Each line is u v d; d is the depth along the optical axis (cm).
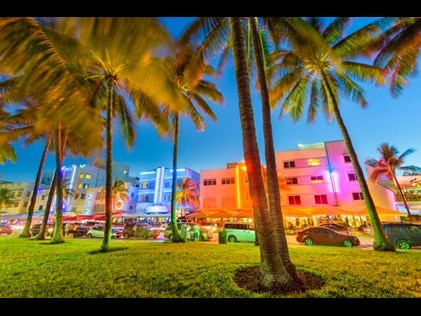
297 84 1520
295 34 849
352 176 2895
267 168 717
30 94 575
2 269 704
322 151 3109
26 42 436
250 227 1789
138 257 854
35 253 996
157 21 306
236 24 650
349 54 1299
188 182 4416
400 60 1159
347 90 1452
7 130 1523
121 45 295
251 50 1130
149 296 475
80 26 295
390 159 2975
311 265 694
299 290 488
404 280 543
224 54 1133
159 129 1161
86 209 5031
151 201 4725
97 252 1000
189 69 911
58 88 498
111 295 485
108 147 1143
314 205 2916
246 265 687
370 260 768
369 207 1115
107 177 1117
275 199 673
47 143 2130
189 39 790
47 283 566
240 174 3434
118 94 1395
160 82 393
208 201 3503
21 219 4900
